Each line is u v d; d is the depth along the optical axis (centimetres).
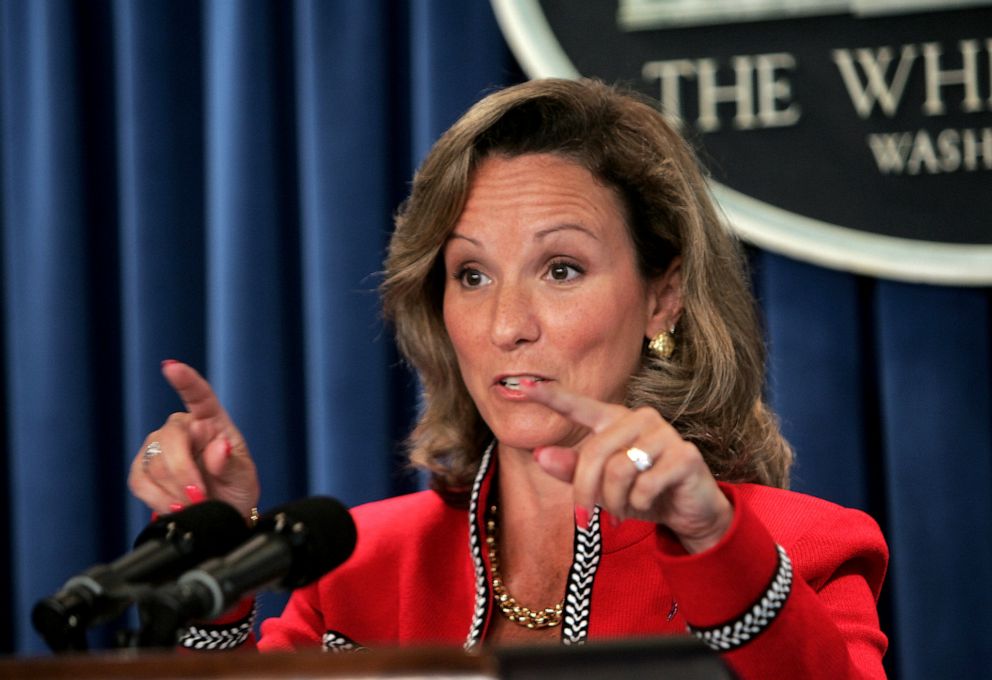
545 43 698
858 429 679
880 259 671
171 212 758
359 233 723
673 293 439
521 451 429
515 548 436
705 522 312
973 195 673
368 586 462
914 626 668
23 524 760
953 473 669
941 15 679
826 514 424
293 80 755
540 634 422
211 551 295
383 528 474
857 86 682
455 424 472
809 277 684
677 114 693
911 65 680
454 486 468
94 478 762
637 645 231
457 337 422
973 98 675
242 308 732
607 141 423
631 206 425
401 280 445
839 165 682
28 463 761
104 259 788
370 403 720
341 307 721
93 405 766
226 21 739
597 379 413
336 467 718
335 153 725
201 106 767
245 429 730
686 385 429
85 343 762
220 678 215
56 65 761
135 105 755
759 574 312
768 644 312
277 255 740
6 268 775
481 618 423
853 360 680
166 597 258
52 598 266
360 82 727
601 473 302
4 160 770
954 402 672
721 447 439
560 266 414
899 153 679
